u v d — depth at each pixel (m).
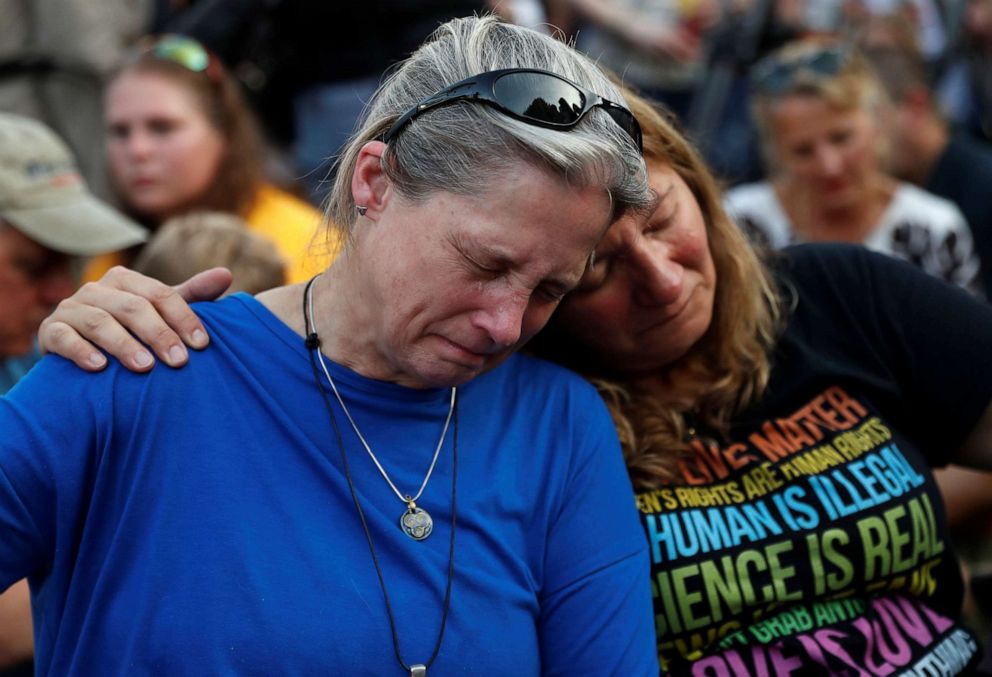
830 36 5.02
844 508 1.84
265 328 1.54
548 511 1.59
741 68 4.84
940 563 1.92
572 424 1.66
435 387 1.50
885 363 1.97
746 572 1.80
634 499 1.70
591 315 1.78
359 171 1.44
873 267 2.03
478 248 1.35
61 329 1.50
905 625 1.87
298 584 1.43
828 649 1.79
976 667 1.93
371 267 1.43
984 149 4.53
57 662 1.47
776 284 2.01
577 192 1.34
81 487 1.45
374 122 1.49
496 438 1.61
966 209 4.20
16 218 2.55
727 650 1.81
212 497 1.44
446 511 1.52
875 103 3.71
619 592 1.61
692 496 1.84
